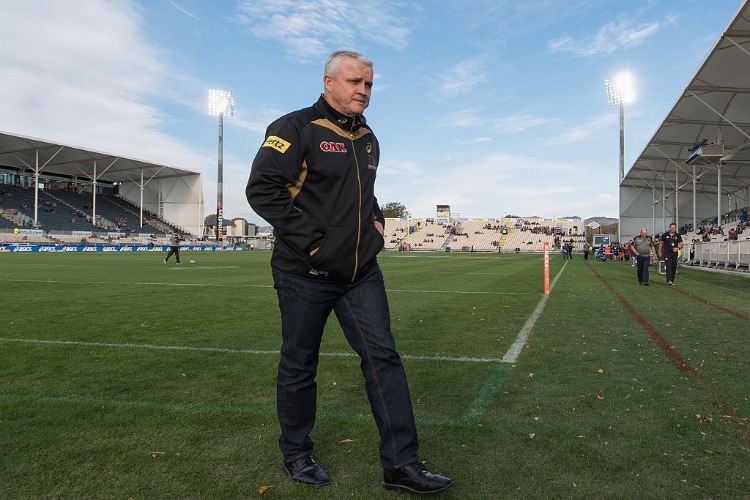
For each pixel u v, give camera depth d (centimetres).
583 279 1506
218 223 5725
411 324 657
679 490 220
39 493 218
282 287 227
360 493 220
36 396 350
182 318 693
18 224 4738
